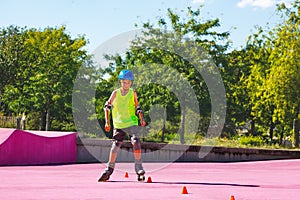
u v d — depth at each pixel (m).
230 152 15.76
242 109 39.47
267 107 37.09
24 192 5.74
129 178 8.34
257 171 11.20
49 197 5.23
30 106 40.00
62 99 37.59
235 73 40.12
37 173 9.60
